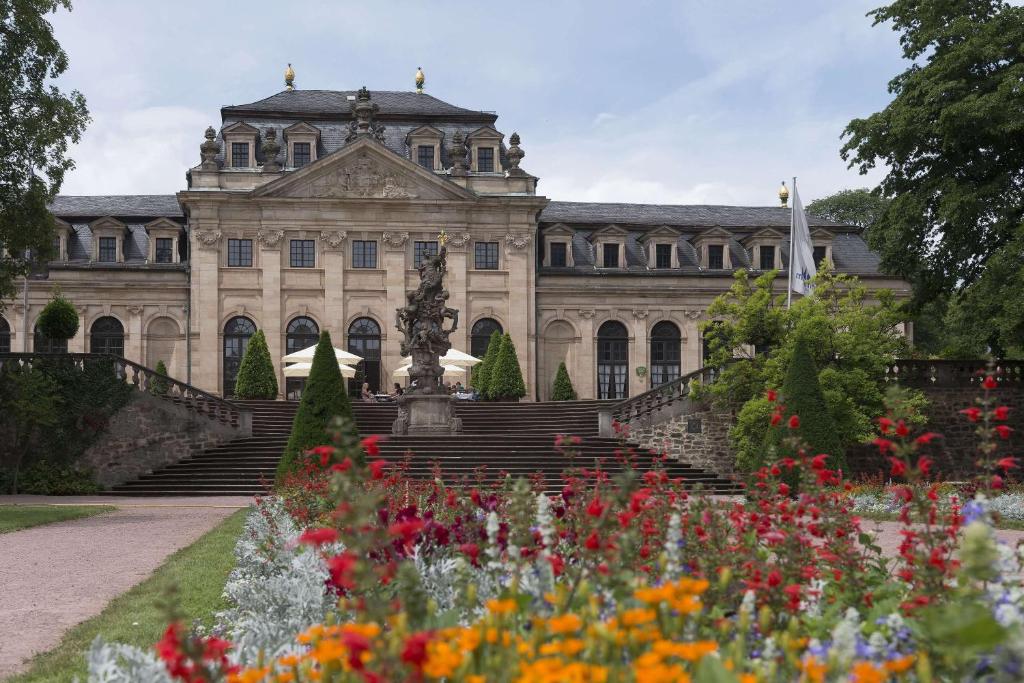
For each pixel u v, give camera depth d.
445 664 3.46
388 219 56.88
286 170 57.41
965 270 35.44
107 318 56.53
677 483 10.38
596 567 6.26
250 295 55.81
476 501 10.42
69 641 9.88
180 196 55.22
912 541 6.96
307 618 8.17
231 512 25.36
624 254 60.81
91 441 35.41
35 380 34.19
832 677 4.19
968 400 36.91
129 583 13.80
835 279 36.62
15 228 30.39
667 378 59.97
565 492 9.72
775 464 9.41
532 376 57.38
